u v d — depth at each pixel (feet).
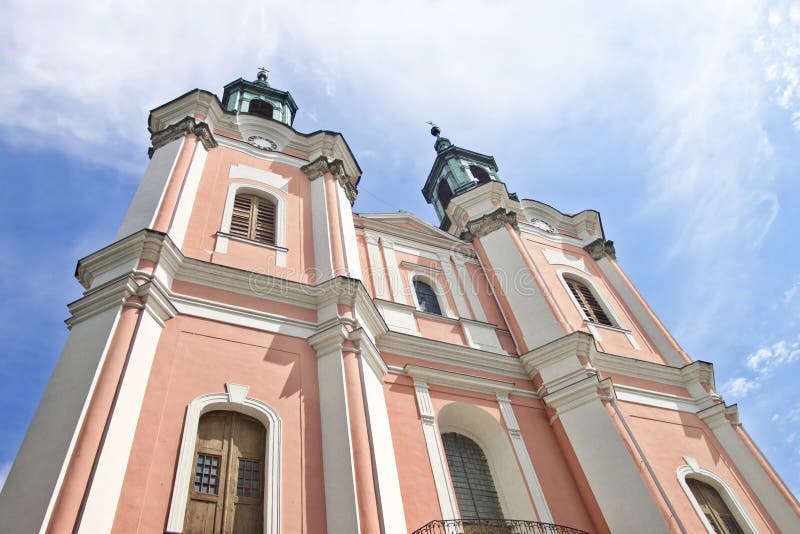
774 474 49.21
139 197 45.44
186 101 60.18
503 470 44.39
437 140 98.07
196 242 44.60
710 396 55.21
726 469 49.67
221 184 52.65
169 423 31.19
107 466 27.04
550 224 75.51
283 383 36.19
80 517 24.71
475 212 71.41
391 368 45.14
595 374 47.78
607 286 68.03
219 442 32.35
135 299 34.76
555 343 50.65
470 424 47.37
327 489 31.42
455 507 38.06
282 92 81.20
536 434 46.19
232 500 30.25
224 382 34.63
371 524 29.71
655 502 39.68
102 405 28.94
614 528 39.73
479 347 52.70
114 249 38.17
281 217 51.72
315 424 34.71
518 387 49.90
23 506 24.91
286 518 29.60
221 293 40.19
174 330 35.96
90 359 31.01
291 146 63.77
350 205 59.16
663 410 52.65
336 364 37.52
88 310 34.42
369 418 35.09
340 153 65.46
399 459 38.81
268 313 40.27
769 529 45.93
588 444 44.14
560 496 42.11
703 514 43.39
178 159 49.75
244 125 63.05
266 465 31.68
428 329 52.16
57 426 27.91
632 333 61.67
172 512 27.63
